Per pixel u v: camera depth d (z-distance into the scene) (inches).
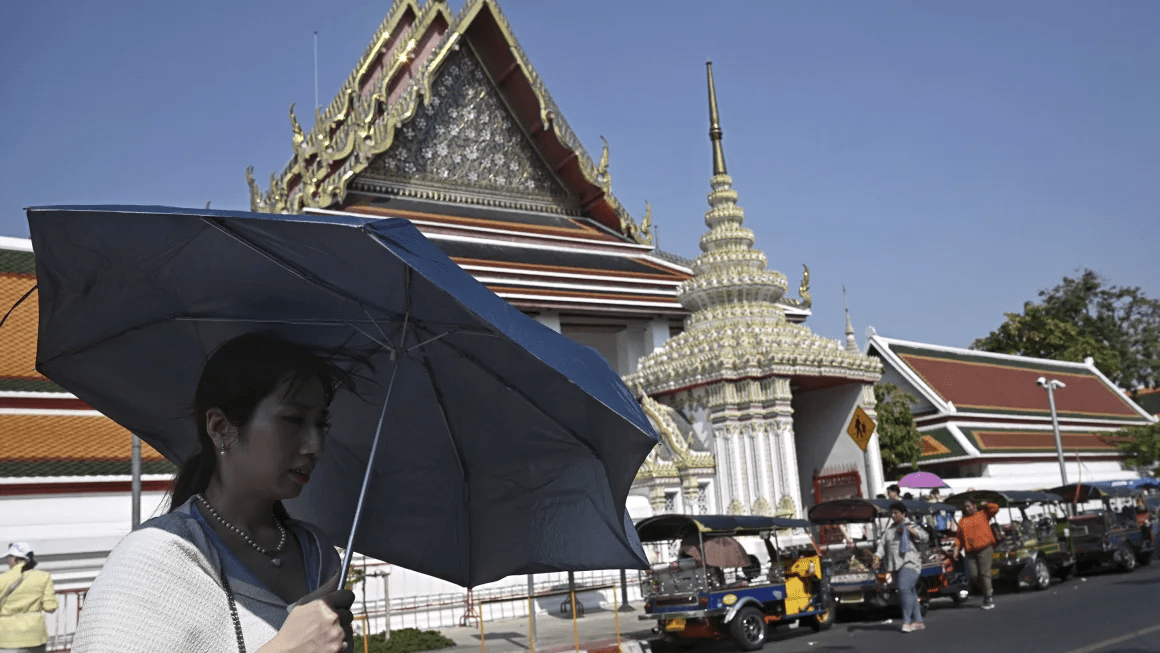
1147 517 1015.6
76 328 91.2
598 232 1378.0
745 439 954.1
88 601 70.7
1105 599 688.4
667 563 626.2
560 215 1384.1
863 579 677.3
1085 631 534.9
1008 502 831.7
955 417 1455.5
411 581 746.2
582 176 1359.5
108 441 682.8
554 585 826.8
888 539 618.5
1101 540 884.0
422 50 1312.7
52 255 83.4
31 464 636.1
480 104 1322.6
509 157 1346.0
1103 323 2490.2
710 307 1058.7
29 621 441.4
